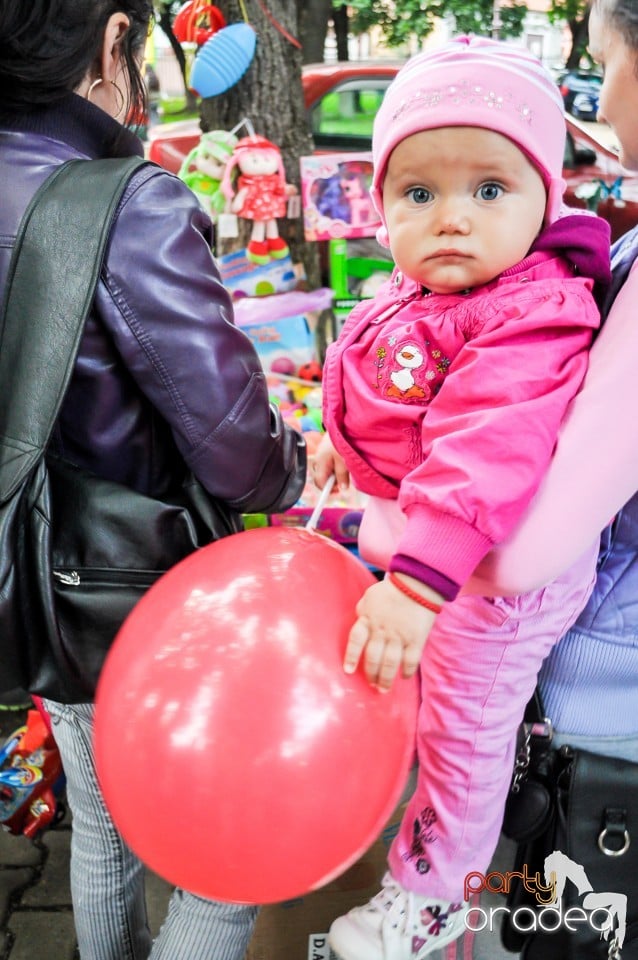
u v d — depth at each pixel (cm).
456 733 137
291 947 162
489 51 114
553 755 140
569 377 110
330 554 108
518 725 139
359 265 287
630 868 136
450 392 111
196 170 275
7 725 254
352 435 135
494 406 108
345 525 224
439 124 111
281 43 277
